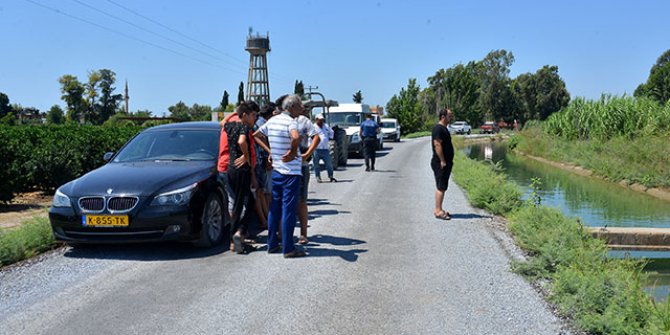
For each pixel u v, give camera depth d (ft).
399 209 32.32
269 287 17.33
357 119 86.99
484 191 33.01
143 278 18.47
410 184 45.57
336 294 16.66
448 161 29.01
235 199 21.67
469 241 23.85
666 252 27.89
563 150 91.15
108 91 249.96
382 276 18.52
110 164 25.04
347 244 23.18
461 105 289.74
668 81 222.69
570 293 15.74
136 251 22.27
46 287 17.61
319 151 46.32
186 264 20.24
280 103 26.94
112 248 22.89
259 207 25.77
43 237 22.70
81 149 45.52
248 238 24.59
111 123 157.69
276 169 20.77
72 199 21.21
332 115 87.92
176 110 286.87
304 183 22.56
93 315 15.03
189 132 26.84
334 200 35.96
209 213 22.59
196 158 24.98
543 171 75.25
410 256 21.18
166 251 22.31
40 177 40.91
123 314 15.07
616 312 13.97
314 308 15.46
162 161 24.80
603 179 64.08
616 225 34.86
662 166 57.93
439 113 29.25
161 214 20.74
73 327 14.19
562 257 19.07
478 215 30.40
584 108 100.58
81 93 243.40
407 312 15.17
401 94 249.14
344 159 65.21
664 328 13.24
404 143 139.54
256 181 24.04
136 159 25.35
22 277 18.76
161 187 21.29
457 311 15.26
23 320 14.73
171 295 16.62
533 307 15.58
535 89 313.32
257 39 198.18
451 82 295.89
